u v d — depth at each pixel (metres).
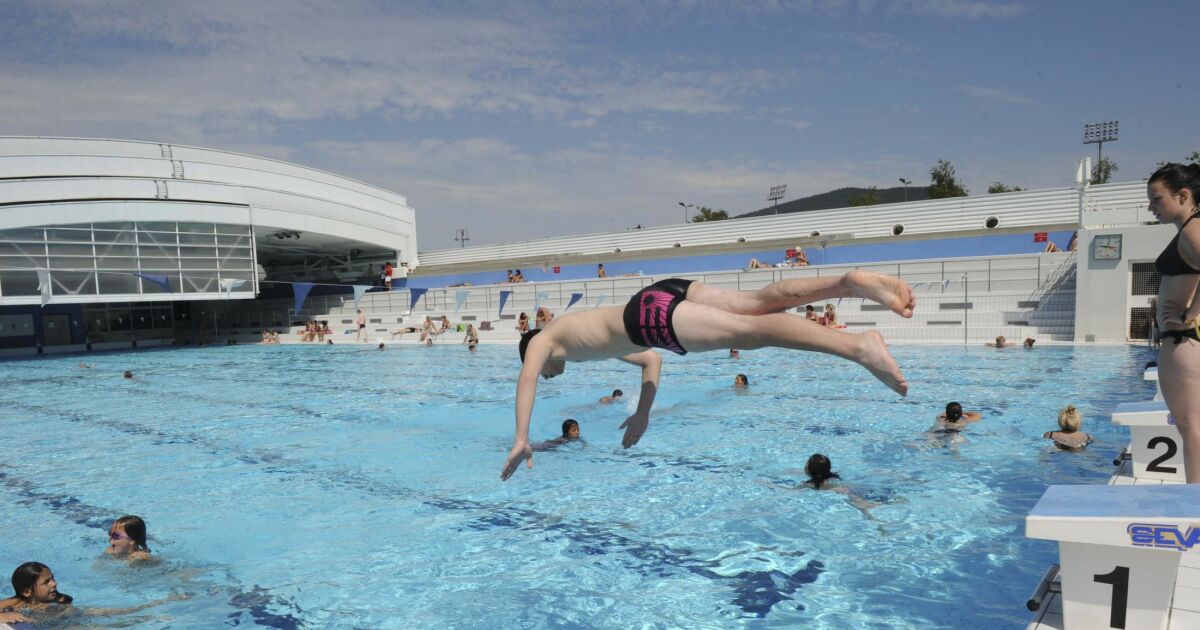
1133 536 2.92
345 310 37.19
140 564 5.54
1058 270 20.95
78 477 8.40
